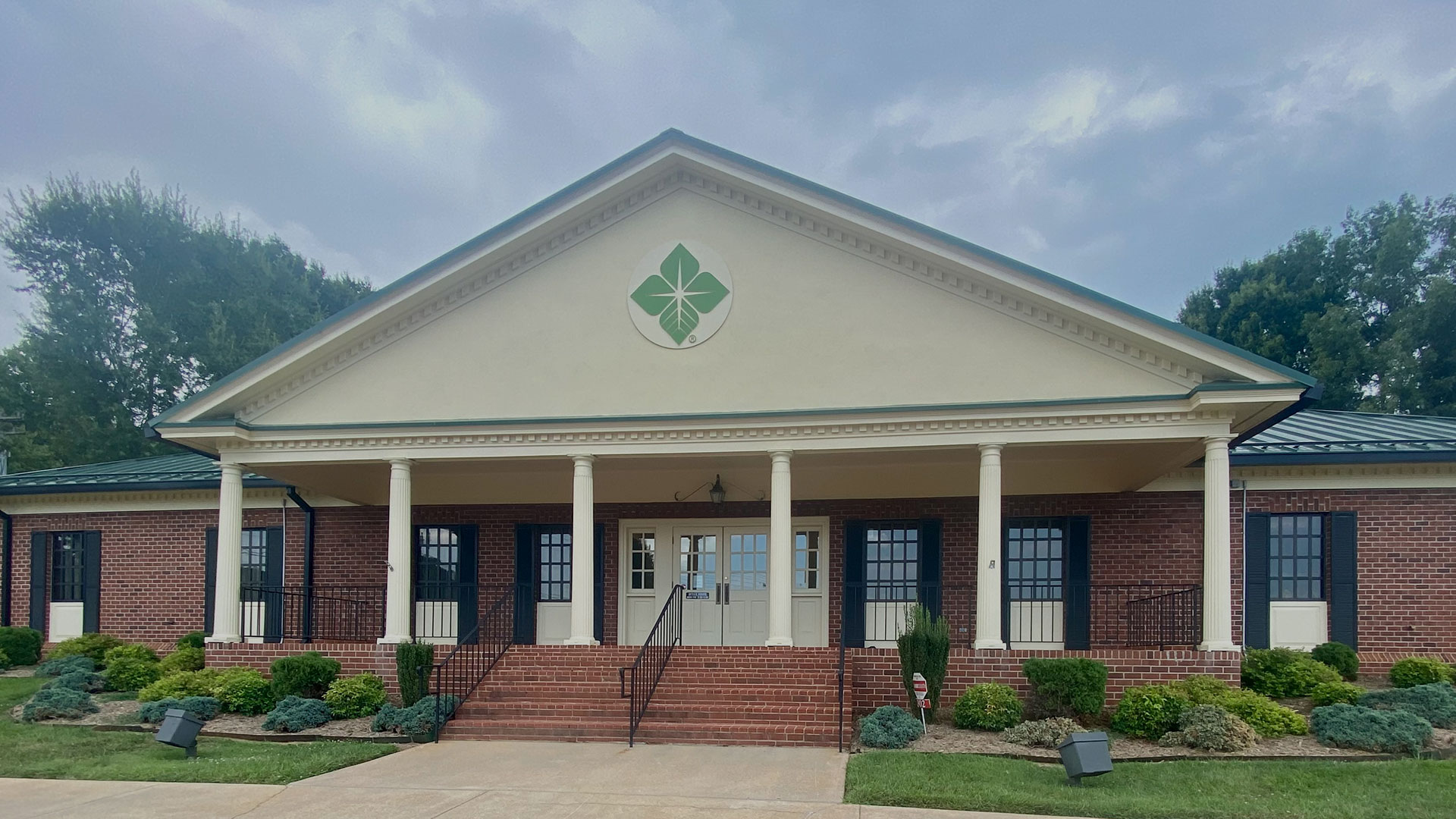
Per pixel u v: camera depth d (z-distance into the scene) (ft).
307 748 37.24
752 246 47.47
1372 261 129.49
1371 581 53.21
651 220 48.55
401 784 31.30
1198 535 54.44
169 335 133.39
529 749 37.35
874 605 57.21
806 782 31.24
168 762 34.71
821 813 27.27
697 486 58.85
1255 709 37.40
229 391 49.34
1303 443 55.06
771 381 46.47
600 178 47.47
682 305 47.67
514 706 41.78
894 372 45.47
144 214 132.77
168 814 27.81
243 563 65.21
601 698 42.32
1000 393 44.47
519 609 60.34
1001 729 38.75
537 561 61.05
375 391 49.78
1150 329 42.50
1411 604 52.70
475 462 53.16
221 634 49.08
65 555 68.18
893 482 57.06
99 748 37.70
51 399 128.88
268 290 141.69
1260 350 124.98
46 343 127.34
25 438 124.88
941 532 56.85
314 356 49.70
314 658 45.21
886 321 45.88
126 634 65.72
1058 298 43.42
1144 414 43.01
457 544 62.13
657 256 48.26
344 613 62.54
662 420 46.57
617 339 48.14
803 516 58.65
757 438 46.37
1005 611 56.24
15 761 35.32
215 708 43.86
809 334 46.44
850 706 41.93
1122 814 27.07
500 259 49.21
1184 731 35.78
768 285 47.11
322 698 45.34
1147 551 54.80
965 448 45.42
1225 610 41.73
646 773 32.78
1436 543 52.85
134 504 67.00
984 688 39.81
